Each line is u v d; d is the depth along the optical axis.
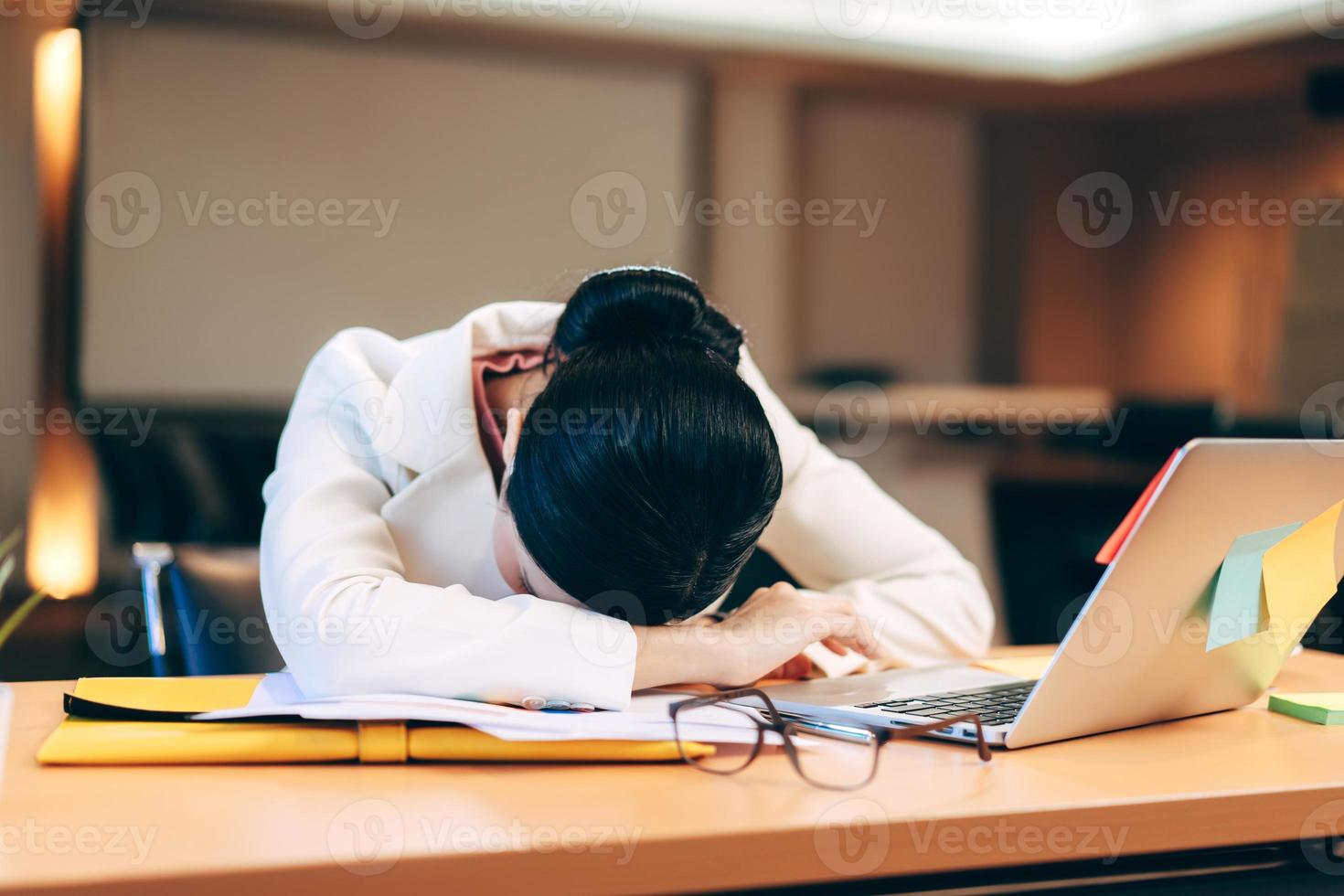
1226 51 3.37
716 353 0.87
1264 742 0.85
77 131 2.94
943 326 3.78
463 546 1.02
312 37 3.07
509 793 0.69
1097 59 3.62
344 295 3.12
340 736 0.76
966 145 3.77
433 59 3.17
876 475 3.61
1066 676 0.79
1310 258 3.48
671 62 3.40
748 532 0.82
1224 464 0.74
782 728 0.75
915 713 0.85
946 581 1.24
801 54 3.42
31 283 2.91
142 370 2.98
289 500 0.99
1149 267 3.86
